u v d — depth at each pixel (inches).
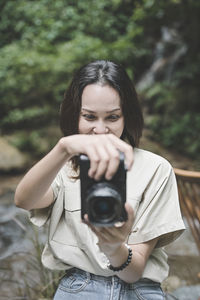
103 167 33.3
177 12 278.7
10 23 365.7
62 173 52.1
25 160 258.4
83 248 49.6
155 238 48.8
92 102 47.2
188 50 319.0
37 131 292.2
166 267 51.5
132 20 335.9
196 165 256.7
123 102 48.8
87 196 34.1
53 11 366.9
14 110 302.5
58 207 51.3
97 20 362.9
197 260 117.6
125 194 35.0
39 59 305.1
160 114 313.9
